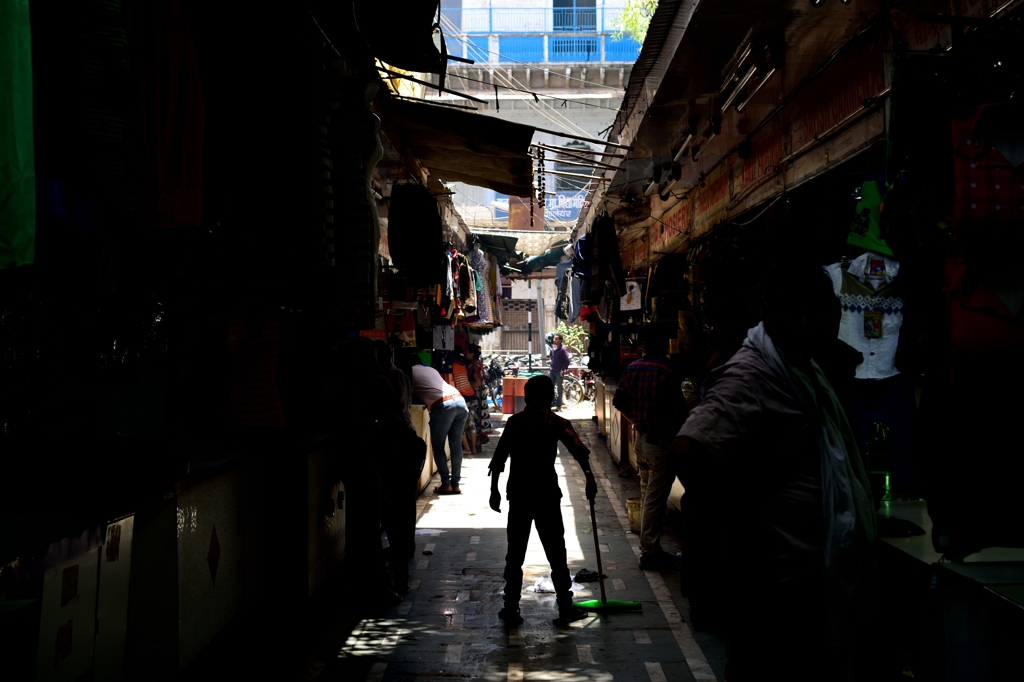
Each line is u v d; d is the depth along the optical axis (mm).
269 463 5133
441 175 8266
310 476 5258
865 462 3859
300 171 3793
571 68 22953
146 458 3285
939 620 2691
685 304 8516
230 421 4934
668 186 8812
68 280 2986
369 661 4578
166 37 2916
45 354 3035
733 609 2770
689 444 2740
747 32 4609
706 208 8156
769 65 4703
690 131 6652
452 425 9766
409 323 8984
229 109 3666
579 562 6629
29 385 3010
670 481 6363
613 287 10500
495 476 5277
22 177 1874
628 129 7727
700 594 3064
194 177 3004
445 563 6625
